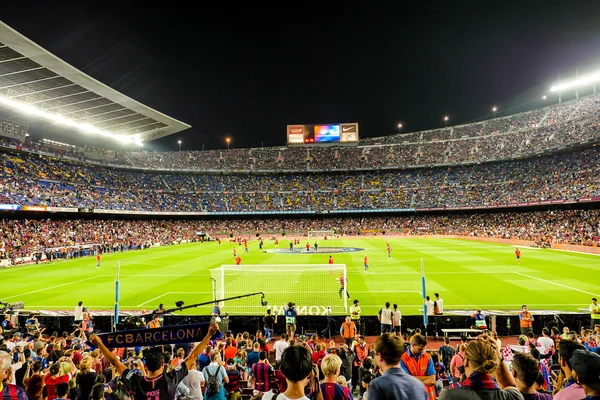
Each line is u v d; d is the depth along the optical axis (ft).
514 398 11.05
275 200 309.22
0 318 61.46
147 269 124.88
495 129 315.58
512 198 241.35
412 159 321.73
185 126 239.91
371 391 11.84
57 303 78.43
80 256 168.04
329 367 14.74
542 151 244.01
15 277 112.16
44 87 164.86
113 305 76.74
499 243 201.36
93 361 33.32
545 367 27.86
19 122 210.18
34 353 35.81
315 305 74.18
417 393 11.53
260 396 23.54
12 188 183.62
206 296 83.87
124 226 239.91
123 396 22.66
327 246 200.23
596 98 270.26
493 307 69.31
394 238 251.39
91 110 199.52
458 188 287.07
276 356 36.09
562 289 82.94
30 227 183.01
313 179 334.65
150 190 285.23
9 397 14.89
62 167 240.32
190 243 243.60
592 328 55.62
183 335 14.74
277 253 167.84
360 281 96.63
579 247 152.05
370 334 58.80
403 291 84.12
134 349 42.50
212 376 24.13
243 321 60.59
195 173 329.93
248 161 347.36
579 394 12.57
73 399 26.89
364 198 303.89
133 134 253.24
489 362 11.09
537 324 56.29
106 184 257.55
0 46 126.93
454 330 54.65
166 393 13.66
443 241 219.20
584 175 211.20
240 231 285.23
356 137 320.29
